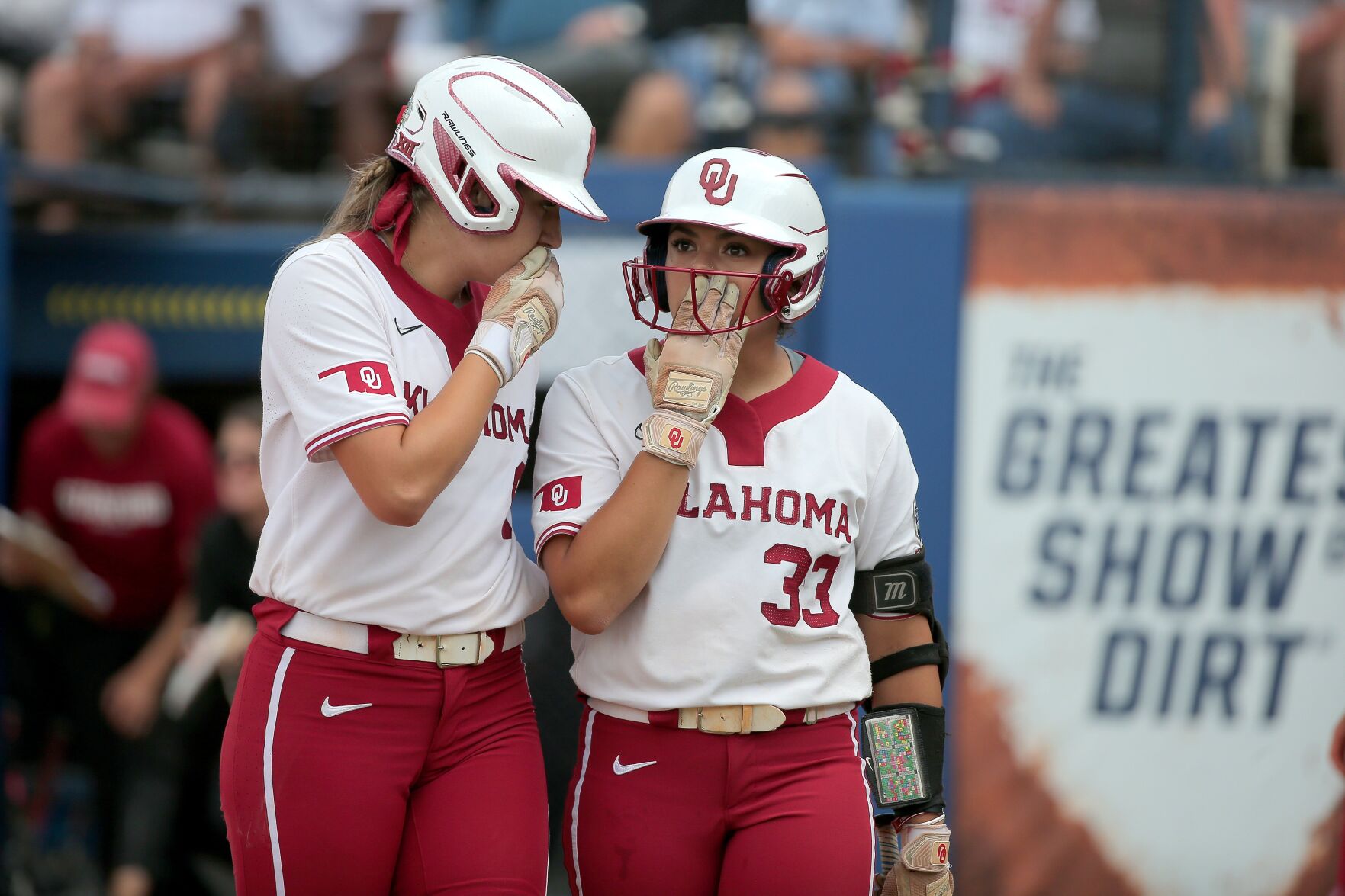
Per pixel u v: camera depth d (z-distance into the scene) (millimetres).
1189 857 16203
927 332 16594
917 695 9281
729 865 8492
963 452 16531
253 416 16547
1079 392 16453
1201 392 16391
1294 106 19359
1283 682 16234
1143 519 16359
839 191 16688
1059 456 16438
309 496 8344
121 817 16656
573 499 8539
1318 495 16328
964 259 16562
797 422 8688
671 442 8023
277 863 8266
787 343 16859
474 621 8445
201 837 16812
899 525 9039
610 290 17234
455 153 8164
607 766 8664
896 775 9141
